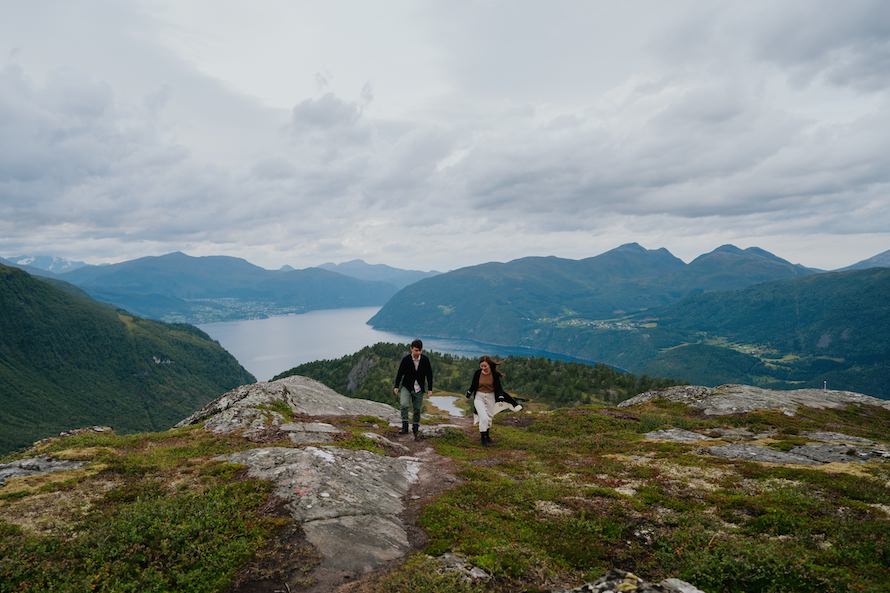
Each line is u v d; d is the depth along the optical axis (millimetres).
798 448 21000
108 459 14938
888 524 10953
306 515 10867
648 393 44156
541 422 29797
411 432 23031
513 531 11008
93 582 8234
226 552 9344
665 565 9648
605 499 13305
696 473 16344
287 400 26281
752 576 8773
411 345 21797
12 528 9867
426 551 9688
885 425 35969
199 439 18453
